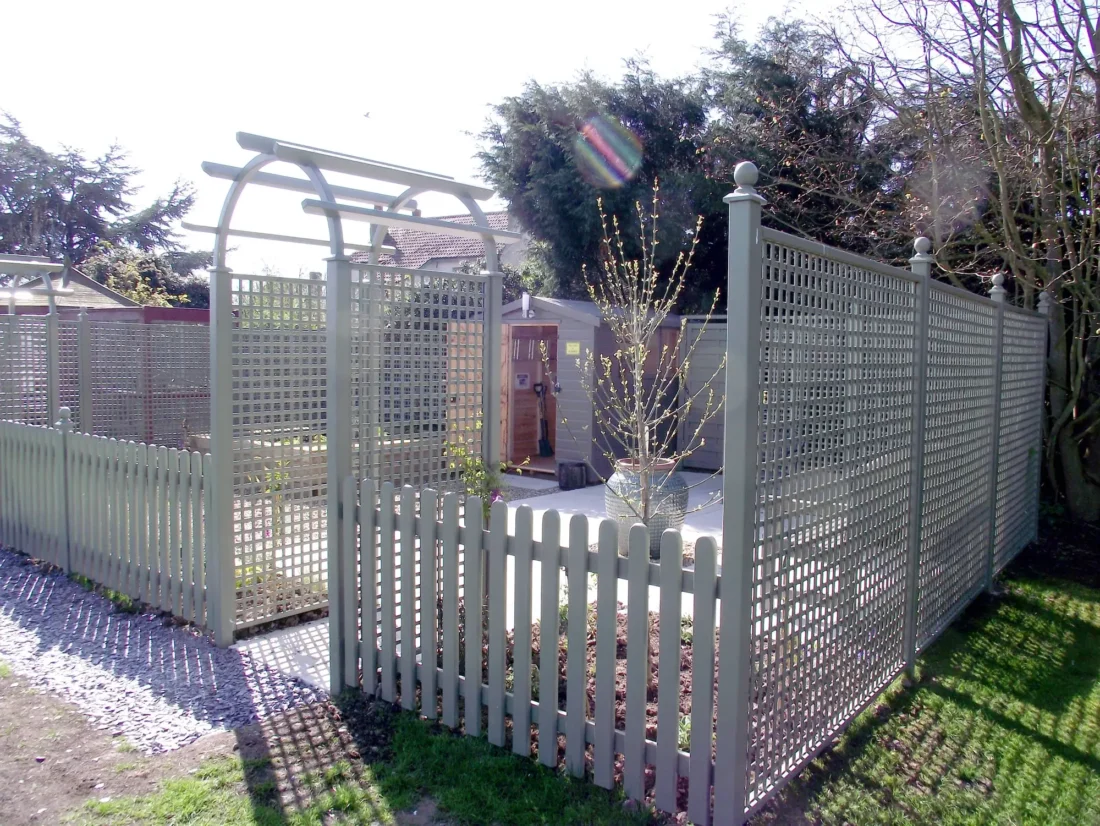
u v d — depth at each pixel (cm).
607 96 1397
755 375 252
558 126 1417
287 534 486
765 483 264
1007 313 583
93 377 913
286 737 331
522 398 1151
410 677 348
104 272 2523
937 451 441
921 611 433
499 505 311
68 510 566
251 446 462
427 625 338
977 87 700
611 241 1356
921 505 411
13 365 828
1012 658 437
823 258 299
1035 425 706
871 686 366
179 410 996
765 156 1188
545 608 300
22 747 324
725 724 255
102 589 536
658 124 1413
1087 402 777
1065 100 670
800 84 1173
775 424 268
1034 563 651
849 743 333
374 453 390
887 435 367
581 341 986
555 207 1398
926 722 356
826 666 319
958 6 691
